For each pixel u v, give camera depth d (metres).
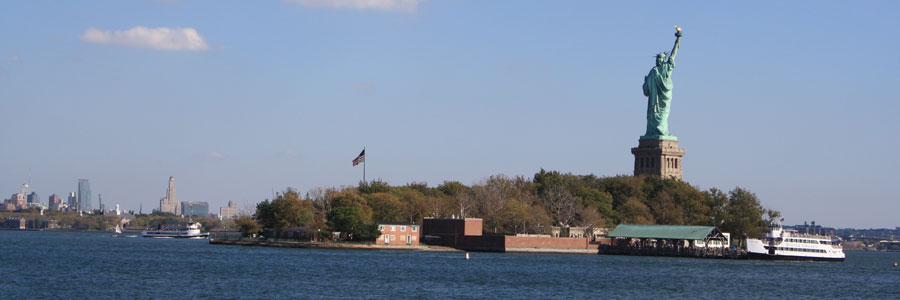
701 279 191.75
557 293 155.88
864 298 164.75
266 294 144.38
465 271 193.25
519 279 178.00
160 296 139.50
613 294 157.38
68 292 142.62
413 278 174.00
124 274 173.75
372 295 146.25
